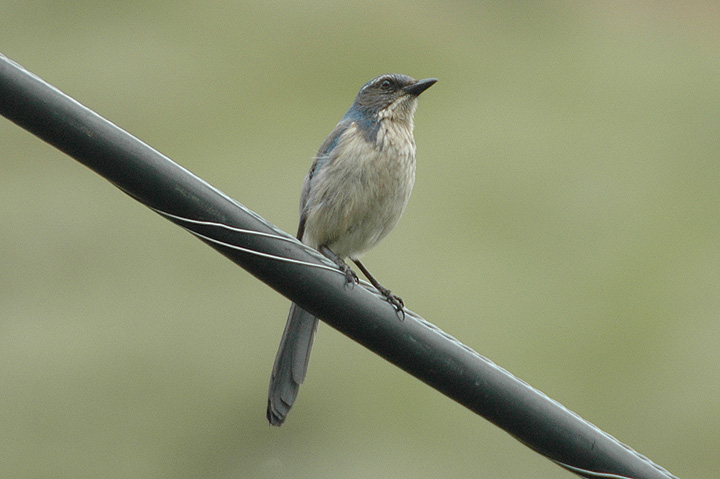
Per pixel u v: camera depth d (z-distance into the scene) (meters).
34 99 7.54
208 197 7.91
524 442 8.20
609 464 8.06
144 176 7.77
